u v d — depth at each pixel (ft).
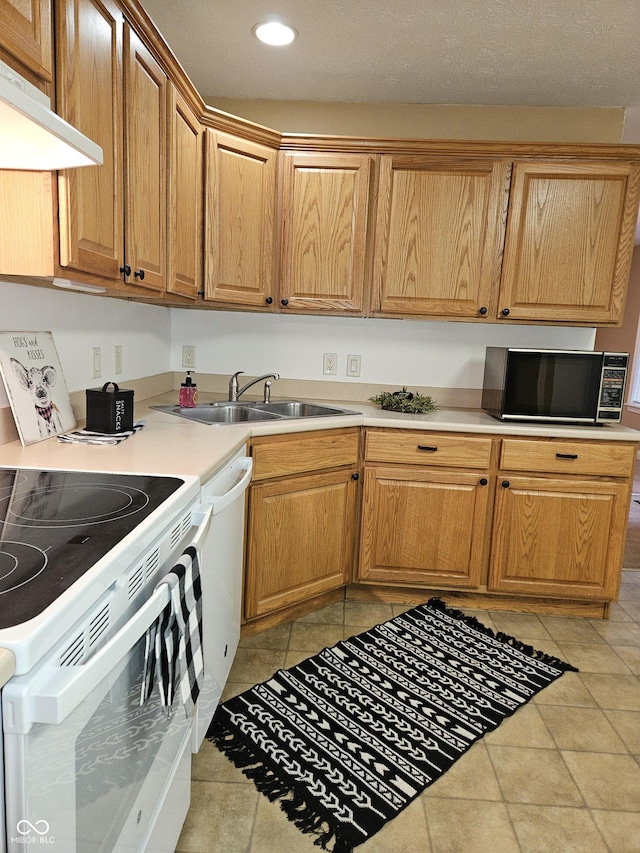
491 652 7.38
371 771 5.27
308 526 7.69
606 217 8.29
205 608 4.55
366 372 9.89
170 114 6.15
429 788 5.11
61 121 2.91
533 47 7.20
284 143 8.20
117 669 2.70
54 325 5.83
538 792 5.12
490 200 8.31
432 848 4.51
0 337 4.89
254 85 8.61
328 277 8.54
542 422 8.41
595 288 8.43
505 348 8.21
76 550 2.73
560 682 6.80
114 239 4.84
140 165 5.37
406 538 8.30
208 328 9.87
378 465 8.18
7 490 3.74
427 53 7.46
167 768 3.72
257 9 6.55
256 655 7.06
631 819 4.86
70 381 6.21
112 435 5.64
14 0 3.19
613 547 8.16
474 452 8.06
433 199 8.36
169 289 6.45
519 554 8.25
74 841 2.34
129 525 3.11
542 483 8.07
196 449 5.25
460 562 8.32
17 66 3.31
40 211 3.83
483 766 5.41
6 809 1.95
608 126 9.04
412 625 7.98
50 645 2.08
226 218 7.80
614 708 6.35
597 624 8.32
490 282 8.50
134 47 5.09
